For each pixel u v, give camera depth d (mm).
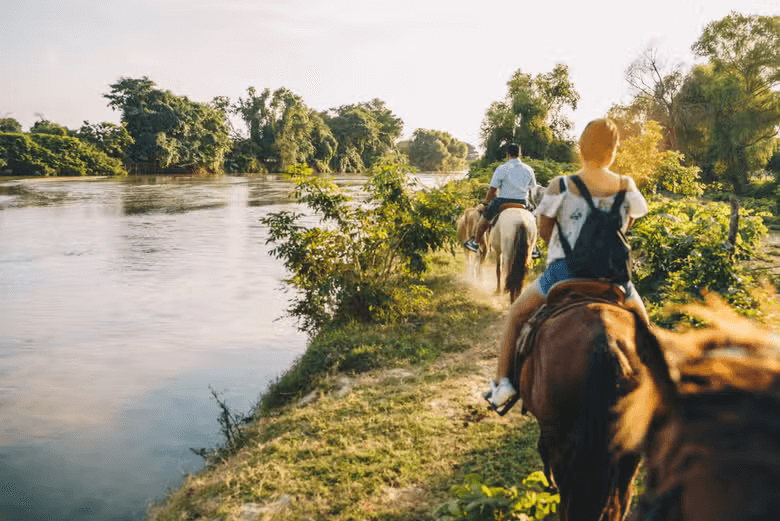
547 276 3783
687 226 10258
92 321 11062
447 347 8867
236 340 10039
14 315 11383
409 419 6391
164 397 7688
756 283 10023
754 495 795
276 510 4875
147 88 92438
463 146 132625
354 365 8344
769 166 44156
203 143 95312
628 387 2865
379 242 10930
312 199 10836
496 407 3904
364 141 126688
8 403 7434
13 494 5430
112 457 6152
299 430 6352
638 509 1139
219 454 6129
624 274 3600
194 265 16344
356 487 5141
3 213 28953
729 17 44438
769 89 43594
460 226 13945
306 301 11328
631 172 17328
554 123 46812
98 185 55750
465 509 4316
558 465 3189
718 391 905
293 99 110125
